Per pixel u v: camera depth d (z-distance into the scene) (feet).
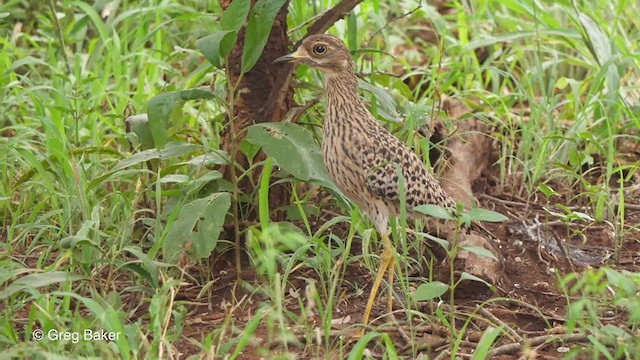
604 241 41.09
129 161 36.11
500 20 53.72
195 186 35.76
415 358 31.60
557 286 37.68
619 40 50.37
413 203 36.29
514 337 32.65
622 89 49.03
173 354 31.14
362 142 35.42
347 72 35.99
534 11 48.21
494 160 47.42
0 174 42.42
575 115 48.11
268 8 34.24
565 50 54.54
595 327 30.42
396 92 46.39
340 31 53.06
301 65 39.06
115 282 36.81
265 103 37.83
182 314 33.32
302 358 32.07
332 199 40.86
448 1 61.21
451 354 30.86
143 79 46.75
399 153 35.99
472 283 36.29
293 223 39.63
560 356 31.86
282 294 33.71
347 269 38.24
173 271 36.29
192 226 34.53
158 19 50.08
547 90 54.13
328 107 36.11
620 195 39.75
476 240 37.65
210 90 37.19
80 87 44.19
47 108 42.32
